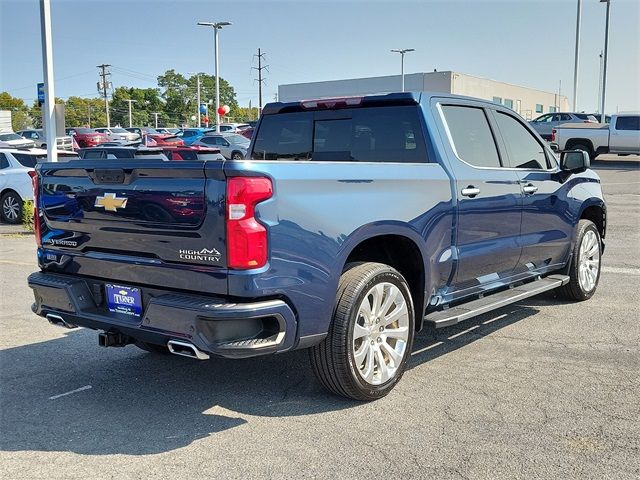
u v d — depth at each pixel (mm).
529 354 5324
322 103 5520
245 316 3566
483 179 5230
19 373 5047
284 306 3721
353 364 4125
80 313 4258
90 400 4480
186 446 3762
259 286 3600
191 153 12094
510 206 5551
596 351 5379
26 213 13578
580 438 3777
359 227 4102
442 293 5008
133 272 4027
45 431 3990
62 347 5723
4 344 5820
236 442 3799
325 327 3992
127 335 4125
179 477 3404
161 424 4074
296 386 4684
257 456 3621
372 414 4152
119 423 4098
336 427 3975
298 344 3857
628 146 26953
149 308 3828
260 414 4195
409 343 4543
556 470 3408
